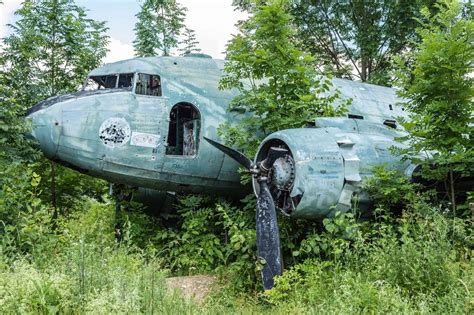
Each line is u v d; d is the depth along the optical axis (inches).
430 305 204.5
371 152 304.3
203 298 271.6
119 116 334.0
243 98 348.5
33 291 207.9
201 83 366.9
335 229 274.8
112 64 367.9
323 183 279.1
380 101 443.5
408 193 285.7
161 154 343.9
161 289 225.0
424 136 289.6
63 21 466.0
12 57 444.5
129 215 395.2
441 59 279.3
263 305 263.3
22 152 332.5
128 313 195.8
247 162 303.4
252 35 341.1
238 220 336.2
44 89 449.4
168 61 367.6
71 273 229.1
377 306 197.6
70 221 422.3
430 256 227.0
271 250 282.0
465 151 281.3
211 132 354.9
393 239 249.4
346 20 823.7
